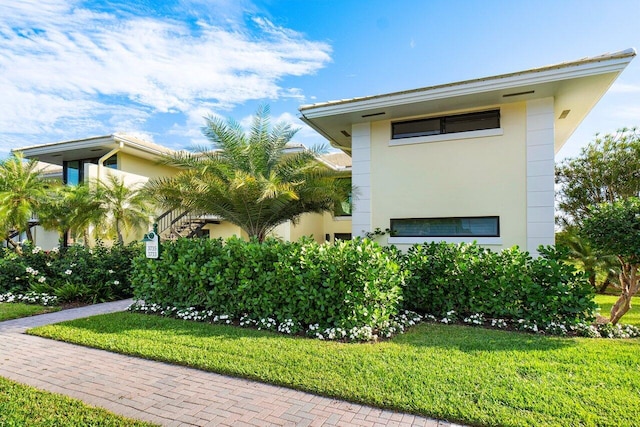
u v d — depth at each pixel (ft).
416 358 15.43
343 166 52.85
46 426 10.73
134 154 49.78
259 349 16.81
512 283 20.56
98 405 12.06
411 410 11.41
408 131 33.47
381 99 30.01
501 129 29.73
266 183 27.81
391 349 16.61
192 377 14.25
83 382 13.87
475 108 30.81
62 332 19.98
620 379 13.14
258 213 31.30
